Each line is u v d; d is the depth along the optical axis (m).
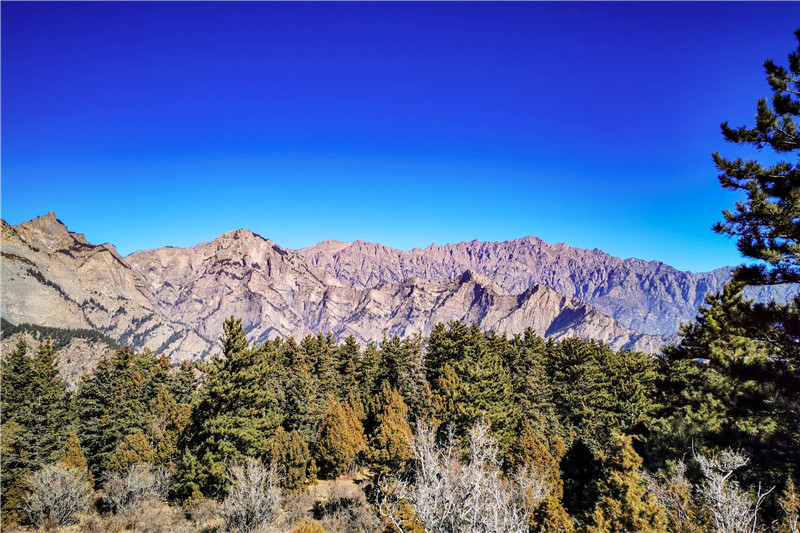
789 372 17.50
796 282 16.11
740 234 17.52
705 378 25.16
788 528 15.35
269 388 51.84
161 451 41.59
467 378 47.62
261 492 27.64
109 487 34.53
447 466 11.97
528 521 16.83
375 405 50.62
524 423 36.22
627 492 19.48
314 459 42.25
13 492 32.16
